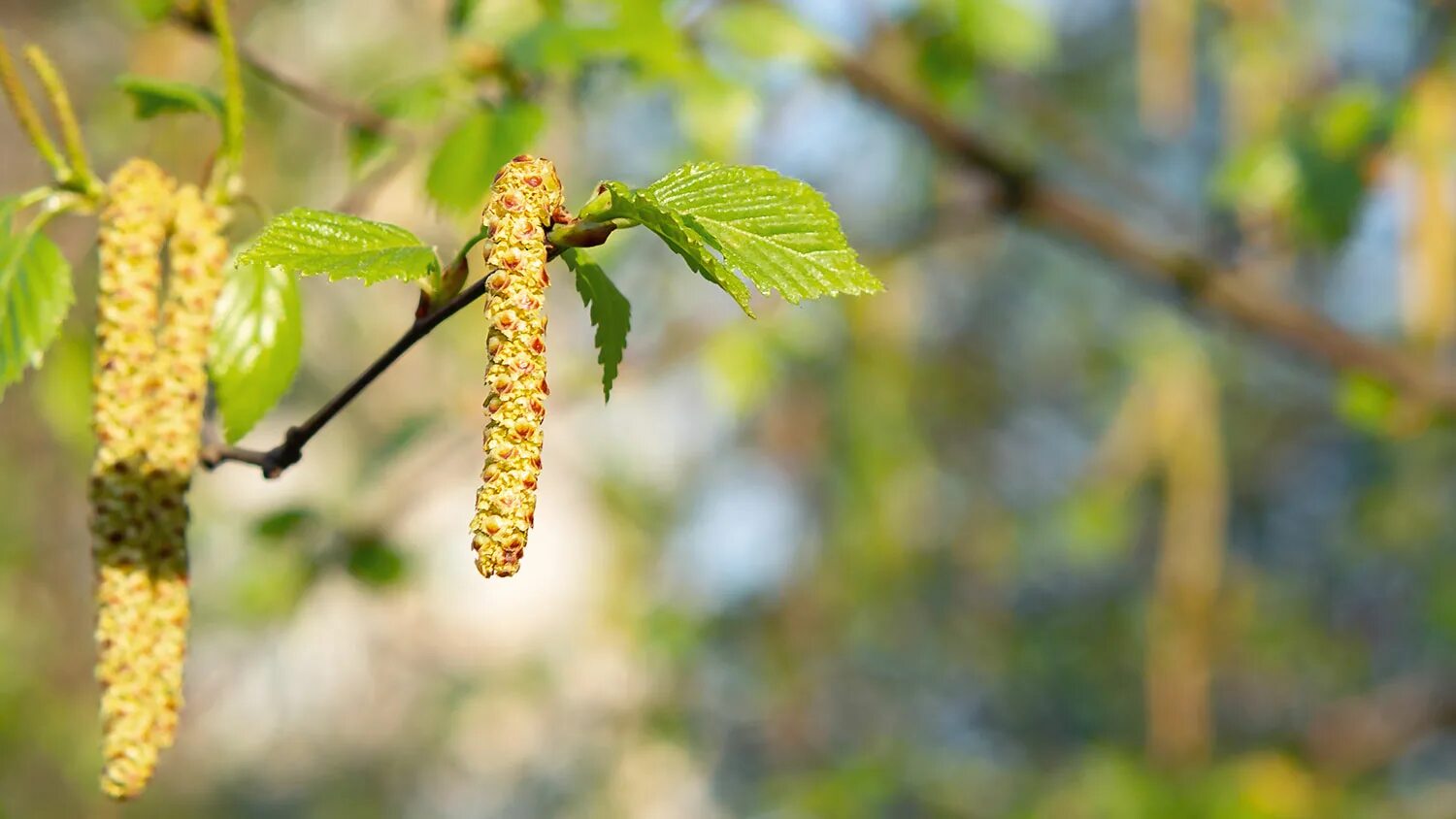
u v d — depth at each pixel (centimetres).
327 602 802
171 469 200
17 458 766
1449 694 796
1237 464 998
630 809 899
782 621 896
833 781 702
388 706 955
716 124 346
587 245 157
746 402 543
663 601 879
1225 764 668
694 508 936
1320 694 973
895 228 680
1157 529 949
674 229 154
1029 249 959
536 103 320
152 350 201
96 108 475
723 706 912
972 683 1020
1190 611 606
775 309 549
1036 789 712
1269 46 499
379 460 445
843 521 850
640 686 915
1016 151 554
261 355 223
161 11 308
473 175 281
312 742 937
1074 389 1004
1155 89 466
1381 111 423
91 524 197
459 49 337
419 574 489
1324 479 1005
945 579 1013
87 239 390
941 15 392
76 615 812
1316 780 706
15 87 201
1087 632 1019
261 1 621
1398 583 1005
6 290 197
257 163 636
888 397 783
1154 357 613
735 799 912
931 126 413
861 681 965
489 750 947
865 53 427
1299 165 424
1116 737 980
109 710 195
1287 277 660
